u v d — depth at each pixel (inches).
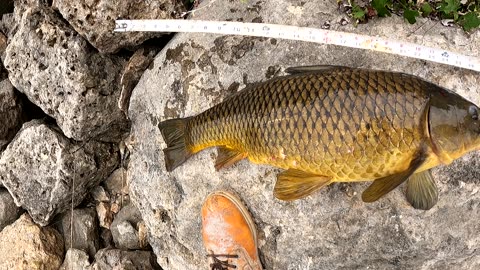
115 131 47.3
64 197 47.4
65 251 49.4
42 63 44.1
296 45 37.6
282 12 38.5
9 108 49.2
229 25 38.1
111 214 49.7
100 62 43.7
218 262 37.8
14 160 47.9
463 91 35.4
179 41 40.8
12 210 50.6
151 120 41.9
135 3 40.6
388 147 30.1
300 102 31.1
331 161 31.2
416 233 35.4
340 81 30.6
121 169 49.2
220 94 38.7
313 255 37.2
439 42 36.2
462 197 35.1
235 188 38.3
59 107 44.8
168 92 40.5
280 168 36.9
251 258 37.7
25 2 45.7
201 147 36.2
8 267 48.3
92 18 40.7
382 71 30.7
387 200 35.4
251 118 32.7
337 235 36.4
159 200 41.6
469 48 36.3
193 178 39.4
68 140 46.7
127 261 46.3
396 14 37.2
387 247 35.9
